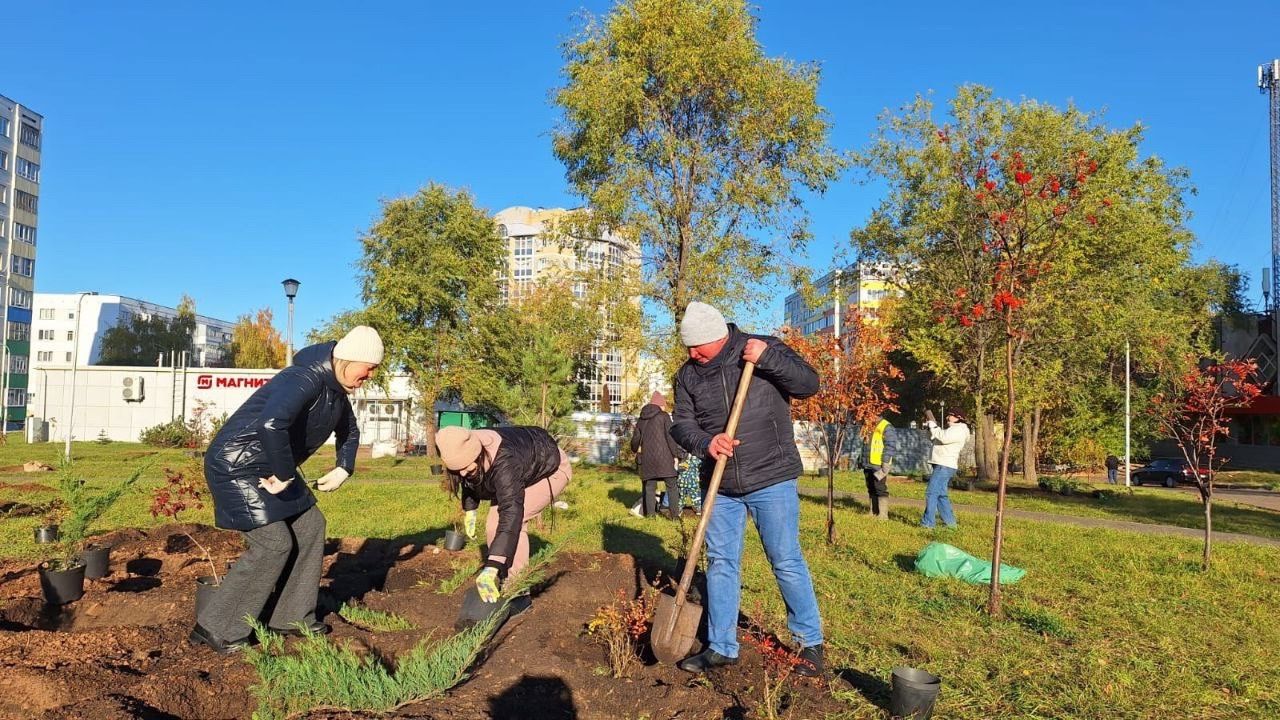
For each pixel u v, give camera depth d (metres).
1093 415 37.09
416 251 33.00
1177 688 4.70
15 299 69.88
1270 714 4.35
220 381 44.09
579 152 22.72
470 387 32.44
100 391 44.12
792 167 22.80
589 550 8.22
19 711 3.34
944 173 22.50
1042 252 6.74
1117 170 23.72
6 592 5.64
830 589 7.07
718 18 22.30
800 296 23.31
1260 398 47.22
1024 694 4.41
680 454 11.70
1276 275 49.53
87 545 7.43
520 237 77.38
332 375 4.74
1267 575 8.73
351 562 7.32
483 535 9.23
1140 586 7.77
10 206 69.19
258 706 3.55
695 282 22.19
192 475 8.12
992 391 24.86
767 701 3.67
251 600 4.46
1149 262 26.80
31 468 21.89
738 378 4.49
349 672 3.73
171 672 3.74
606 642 4.77
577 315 23.25
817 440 30.36
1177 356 27.89
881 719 3.79
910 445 35.25
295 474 4.76
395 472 24.67
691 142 22.69
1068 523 14.08
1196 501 21.55
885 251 26.86
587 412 32.44
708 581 4.51
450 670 3.94
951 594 7.09
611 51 22.91
